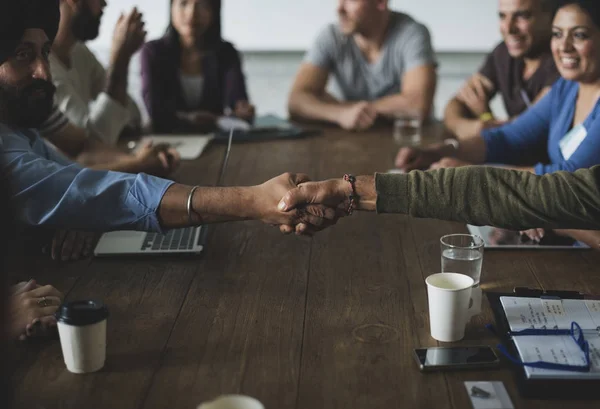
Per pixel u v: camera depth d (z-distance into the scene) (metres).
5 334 0.70
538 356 1.12
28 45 1.53
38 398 1.06
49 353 1.19
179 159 2.18
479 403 1.03
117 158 2.32
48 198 1.42
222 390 1.08
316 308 1.34
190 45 3.06
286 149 2.58
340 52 3.26
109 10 5.23
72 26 2.49
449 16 5.16
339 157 2.45
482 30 5.17
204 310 1.33
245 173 2.25
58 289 1.42
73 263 1.55
